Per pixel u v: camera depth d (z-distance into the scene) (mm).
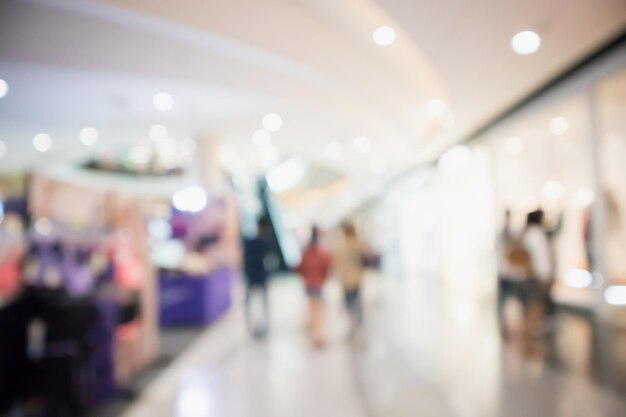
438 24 4352
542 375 3941
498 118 7730
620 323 5734
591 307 6258
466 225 10359
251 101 7977
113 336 3906
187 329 7168
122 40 6258
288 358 5133
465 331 6039
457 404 3396
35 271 3648
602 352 4504
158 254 8648
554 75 5836
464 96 6645
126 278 4598
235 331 6910
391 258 18938
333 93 8234
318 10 5828
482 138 8711
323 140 11359
